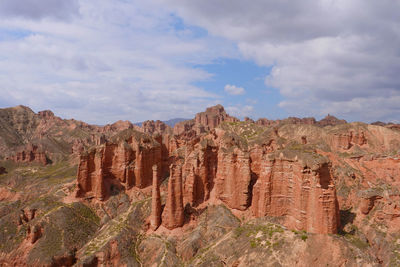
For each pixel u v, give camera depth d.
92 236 90.12
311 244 56.75
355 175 98.69
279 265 54.91
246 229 68.38
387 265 66.38
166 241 75.31
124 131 114.56
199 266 63.06
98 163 103.81
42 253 81.38
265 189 71.00
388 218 77.06
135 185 108.44
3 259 84.44
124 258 75.12
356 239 73.19
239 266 58.69
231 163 81.31
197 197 86.81
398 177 98.69
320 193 61.09
